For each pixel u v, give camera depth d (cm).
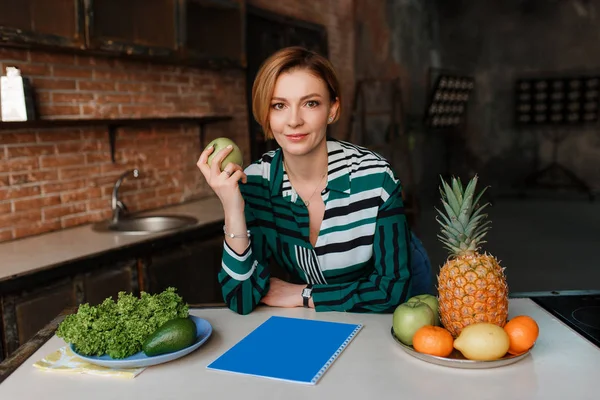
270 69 139
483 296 116
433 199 876
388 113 750
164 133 379
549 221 721
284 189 159
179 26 354
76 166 311
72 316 121
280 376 110
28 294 222
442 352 113
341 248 157
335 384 107
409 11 839
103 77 325
